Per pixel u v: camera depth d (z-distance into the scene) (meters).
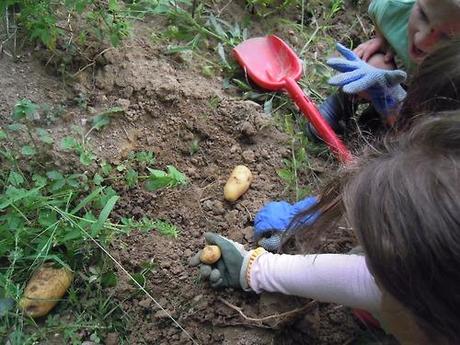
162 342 1.39
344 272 1.29
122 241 1.48
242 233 1.54
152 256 1.47
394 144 0.97
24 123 1.54
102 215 1.36
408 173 0.89
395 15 1.69
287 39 1.99
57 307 1.41
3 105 1.55
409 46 1.62
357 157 1.17
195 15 1.90
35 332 1.37
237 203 1.60
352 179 0.97
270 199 1.62
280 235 1.47
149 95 1.66
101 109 1.63
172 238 1.51
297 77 1.82
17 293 1.36
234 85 1.83
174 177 1.50
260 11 1.99
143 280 1.43
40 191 1.47
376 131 1.77
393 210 0.88
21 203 1.42
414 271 0.86
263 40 1.88
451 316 0.86
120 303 1.42
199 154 1.66
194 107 1.69
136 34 1.78
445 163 0.88
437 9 1.45
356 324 1.45
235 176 1.59
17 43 1.65
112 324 1.41
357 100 1.77
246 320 1.41
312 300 1.42
